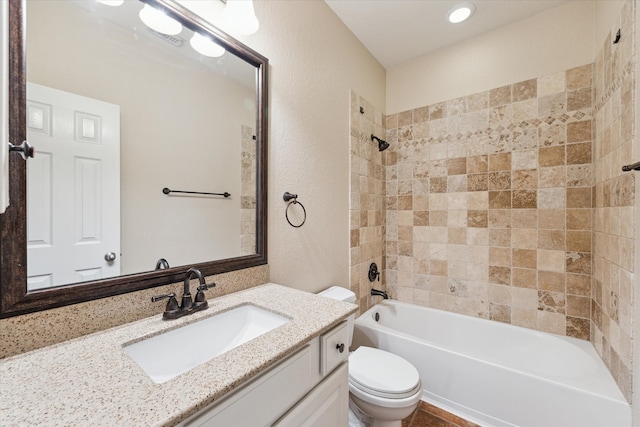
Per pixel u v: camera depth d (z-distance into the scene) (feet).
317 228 5.38
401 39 6.70
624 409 3.66
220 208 3.72
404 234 7.69
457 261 6.87
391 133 7.90
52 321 2.27
